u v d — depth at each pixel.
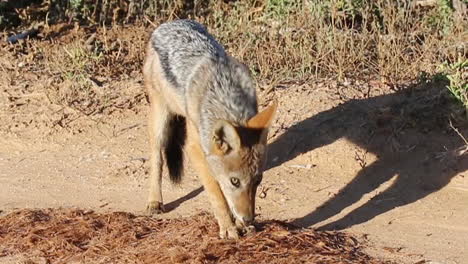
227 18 17.58
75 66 16.25
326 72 15.18
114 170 13.24
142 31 18.03
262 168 10.07
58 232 11.17
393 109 13.49
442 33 15.84
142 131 14.35
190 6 19.08
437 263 10.04
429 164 12.45
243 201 10.04
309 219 11.41
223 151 9.98
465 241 10.62
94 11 19.16
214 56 11.34
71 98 15.33
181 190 12.53
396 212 11.45
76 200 12.42
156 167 12.08
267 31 16.53
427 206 11.55
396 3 16.72
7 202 12.45
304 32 16.06
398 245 10.55
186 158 13.16
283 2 16.95
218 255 10.10
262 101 14.27
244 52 15.93
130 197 12.45
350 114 13.58
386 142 12.93
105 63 16.62
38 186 12.94
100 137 14.31
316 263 9.84
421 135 12.98
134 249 10.51
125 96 15.28
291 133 13.41
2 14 18.94
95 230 11.20
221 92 10.52
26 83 15.95
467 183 12.00
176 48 11.84
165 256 10.15
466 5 16.09
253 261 9.95
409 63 14.91
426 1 17.22
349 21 16.84
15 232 11.28
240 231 10.57
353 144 12.98
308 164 12.85
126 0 19.34
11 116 15.02
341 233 10.88
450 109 13.18
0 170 13.56
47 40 18.06
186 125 11.42
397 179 12.26
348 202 11.80
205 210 11.81
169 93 11.77
